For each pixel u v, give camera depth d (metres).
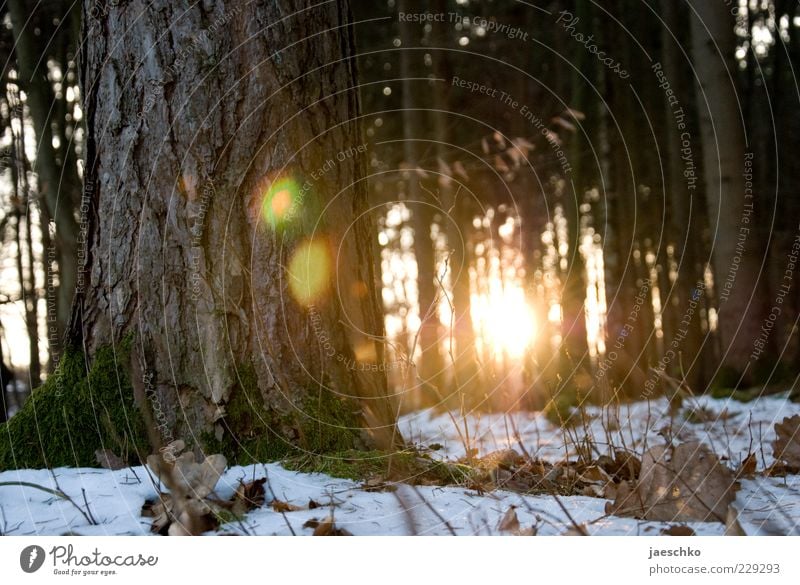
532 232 10.62
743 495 2.59
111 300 3.03
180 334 2.94
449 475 2.89
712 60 7.17
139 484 2.59
